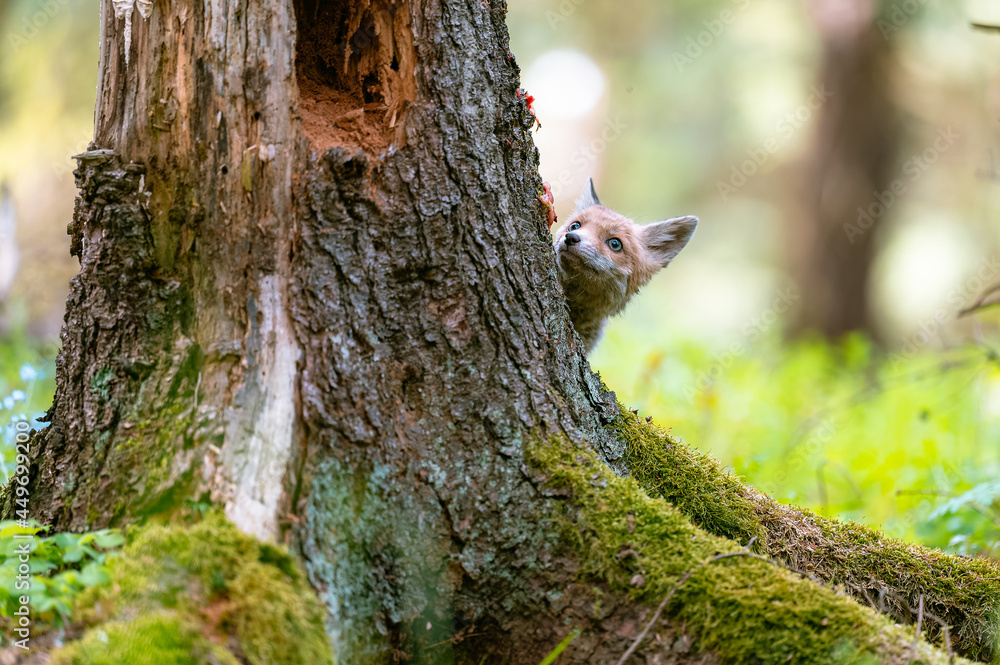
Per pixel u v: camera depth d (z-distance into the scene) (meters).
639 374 15.63
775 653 4.78
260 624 4.22
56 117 21.94
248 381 5.13
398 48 5.78
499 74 5.99
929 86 29.09
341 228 5.37
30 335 16.03
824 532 6.94
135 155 5.49
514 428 5.60
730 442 14.02
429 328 5.54
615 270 10.77
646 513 5.43
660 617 5.04
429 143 5.62
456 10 5.76
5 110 22.28
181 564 4.36
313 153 5.39
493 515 5.36
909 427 15.16
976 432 13.81
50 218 20.78
